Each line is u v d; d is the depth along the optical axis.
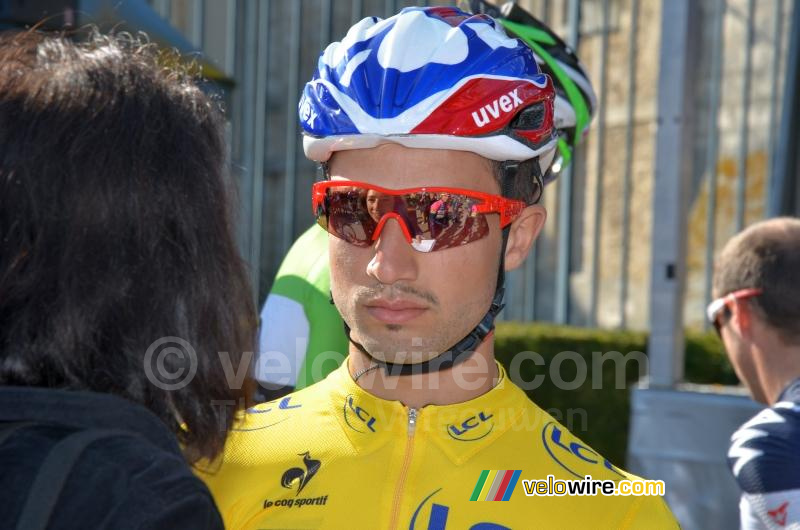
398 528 1.15
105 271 0.85
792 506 1.42
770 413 1.54
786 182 3.55
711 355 4.93
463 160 1.18
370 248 1.18
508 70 1.19
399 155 1.17
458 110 1.14
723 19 6.20
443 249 1.16
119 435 0.81
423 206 1.16
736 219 5.99
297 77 5.73
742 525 1.53
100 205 0.84
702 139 6.26
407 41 1.18
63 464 0.76
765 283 1.68
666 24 3.01
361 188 1.18
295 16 5.76
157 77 0.94
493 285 1.22
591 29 6.49
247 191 5.82
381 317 1.17
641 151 6.24
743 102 5.81
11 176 0.83
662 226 3.02
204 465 1.15
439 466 1.20
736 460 1.52
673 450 2.75
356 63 1.20
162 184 0.88
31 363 0.83
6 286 0.82
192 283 0.90
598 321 6.25
